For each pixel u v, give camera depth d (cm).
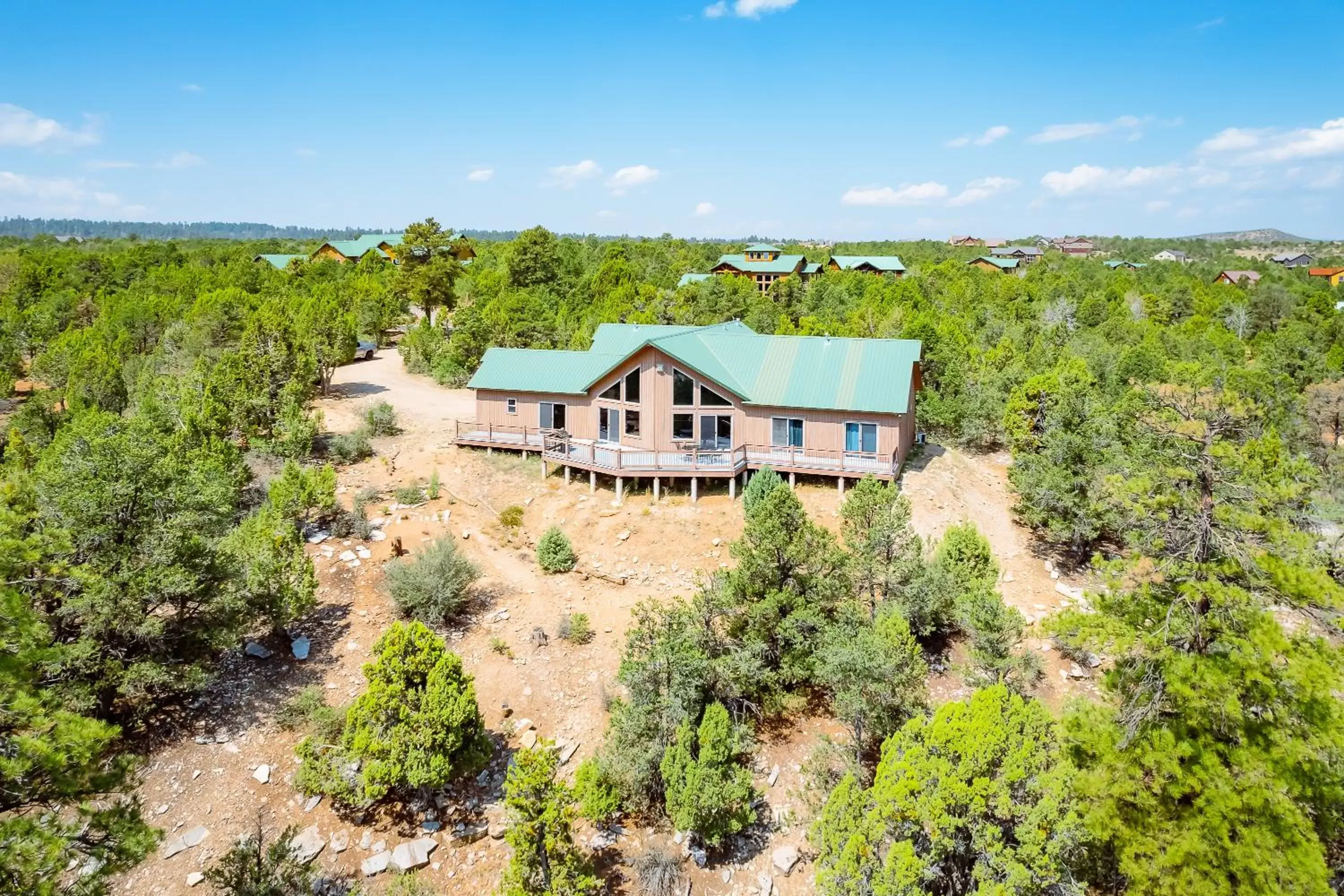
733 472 3241
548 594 2616
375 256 10231
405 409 4703
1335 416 4466
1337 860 1349
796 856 1681
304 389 4069
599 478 3466
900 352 3512
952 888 1369
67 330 6356
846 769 1823
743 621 2134
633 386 3497
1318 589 1229
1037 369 4750
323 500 2928
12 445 3447
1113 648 1470
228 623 2041
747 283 8606
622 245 12888
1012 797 1334
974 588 2230
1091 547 2886
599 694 2134
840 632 1950
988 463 3819
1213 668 1259
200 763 1831
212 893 1530
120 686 1788
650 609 2070
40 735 1247
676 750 1684
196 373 4209
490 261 10662
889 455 3309
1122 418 2862
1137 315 8694
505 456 3781
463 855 1678
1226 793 1216
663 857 1638
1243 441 1582
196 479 2161
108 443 1947
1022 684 2058
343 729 1919
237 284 7800
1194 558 1366
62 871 1263
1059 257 16400
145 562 1867
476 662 2247
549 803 1502
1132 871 1256
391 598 2528
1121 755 1329
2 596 1280
